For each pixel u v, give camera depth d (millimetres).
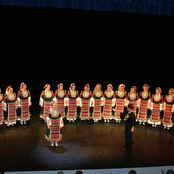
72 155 6297
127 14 10617
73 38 11484
